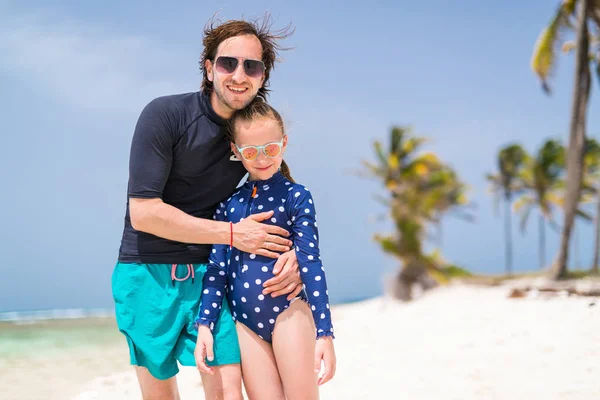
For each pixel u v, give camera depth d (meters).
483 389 4.78
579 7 19.38
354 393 5.06
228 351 2.83
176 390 3.19
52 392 6.56
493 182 46.31
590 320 7.20
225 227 2.80
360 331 10.43
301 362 2.81
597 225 37.19
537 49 21.08
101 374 7.85
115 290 2.99
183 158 2.90
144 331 2.89
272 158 2.93
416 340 8.22
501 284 24.66
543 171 43.53
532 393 4.50
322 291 2.78
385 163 27.81
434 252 26.55
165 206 2.79
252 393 2.90
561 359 5.51
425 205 26.89
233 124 2.92
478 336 7.56
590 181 39.78
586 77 19.48
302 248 2.83
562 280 19.61
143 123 2.83
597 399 4.19
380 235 26.30
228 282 2.96
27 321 25.08
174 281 2.95
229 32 2.93
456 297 18.84
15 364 9.12
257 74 2.89
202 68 3.05
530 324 7.77
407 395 4.84
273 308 2.83
